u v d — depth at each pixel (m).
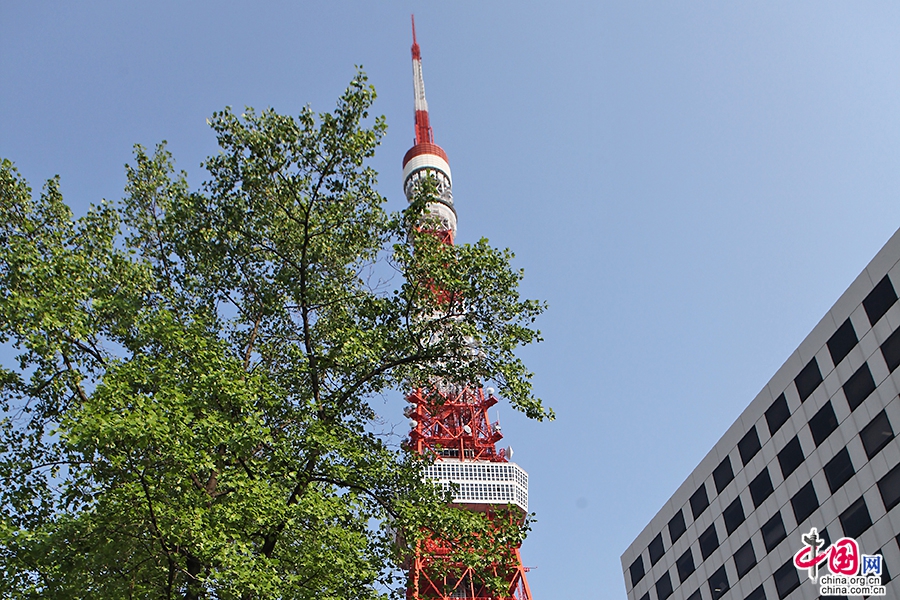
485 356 21.02
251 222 22.33
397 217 21.62
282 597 16.19
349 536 17.50
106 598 15.91
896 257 47.81
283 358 22.12
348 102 20.98
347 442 19.06
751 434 59.75
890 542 45.59
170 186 24.03
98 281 20.97
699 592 63.28
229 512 15.84
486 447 133.38
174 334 18.83
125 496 15.60
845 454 50.09
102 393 16.22
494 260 20.95
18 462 18.16
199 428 16.61
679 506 68.12
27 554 15.96
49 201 22.84
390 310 21.05
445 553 19.39
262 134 21.38
